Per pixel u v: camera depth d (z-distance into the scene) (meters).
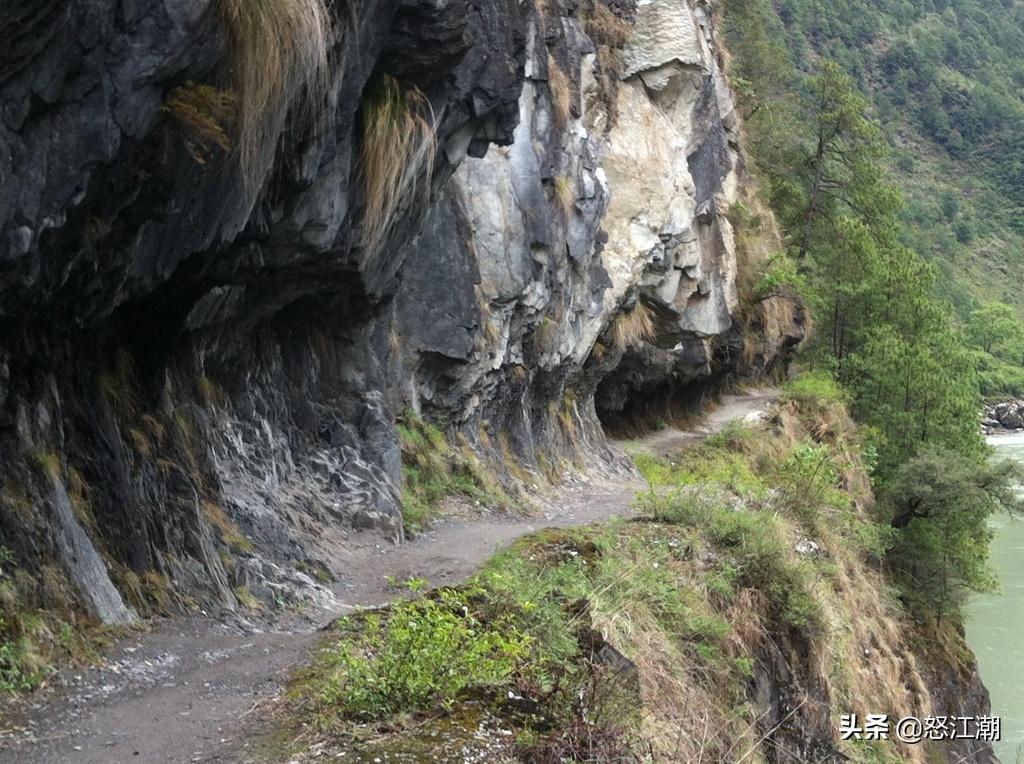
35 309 6.46
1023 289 134.62
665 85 25.23
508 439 18.00
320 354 12.22
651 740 6.83
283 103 7.19
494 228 16.45
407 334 14.64
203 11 6.00
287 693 5.94
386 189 9.73
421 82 9.69
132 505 7.51
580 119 20.23
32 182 5.57
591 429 22.62
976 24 187.88
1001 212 150.00
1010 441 79.94
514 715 5.73
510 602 7.37
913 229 111.06
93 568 6.72
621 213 23.22
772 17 112.62
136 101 5.89
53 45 5.32
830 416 31.19
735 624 10.91
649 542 11.62
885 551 22.77
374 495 11.88
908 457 27.89
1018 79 182.25
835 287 36.47
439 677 5.77
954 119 165.25
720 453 25.66
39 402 6.79
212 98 6.51
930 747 17.83
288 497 10.67
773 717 10.70
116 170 6.19
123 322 7.92
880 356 30.62
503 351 16.77
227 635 7.26
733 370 34.06
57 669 5.87
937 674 22.56
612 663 7.15
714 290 28.88
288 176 8.16
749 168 37.50
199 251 7.66
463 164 16.27
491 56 10.52
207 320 9.29
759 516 13.21
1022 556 39.28
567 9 20.80
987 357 102.94
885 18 172.75
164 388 8.74
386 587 9.81
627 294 23.23
